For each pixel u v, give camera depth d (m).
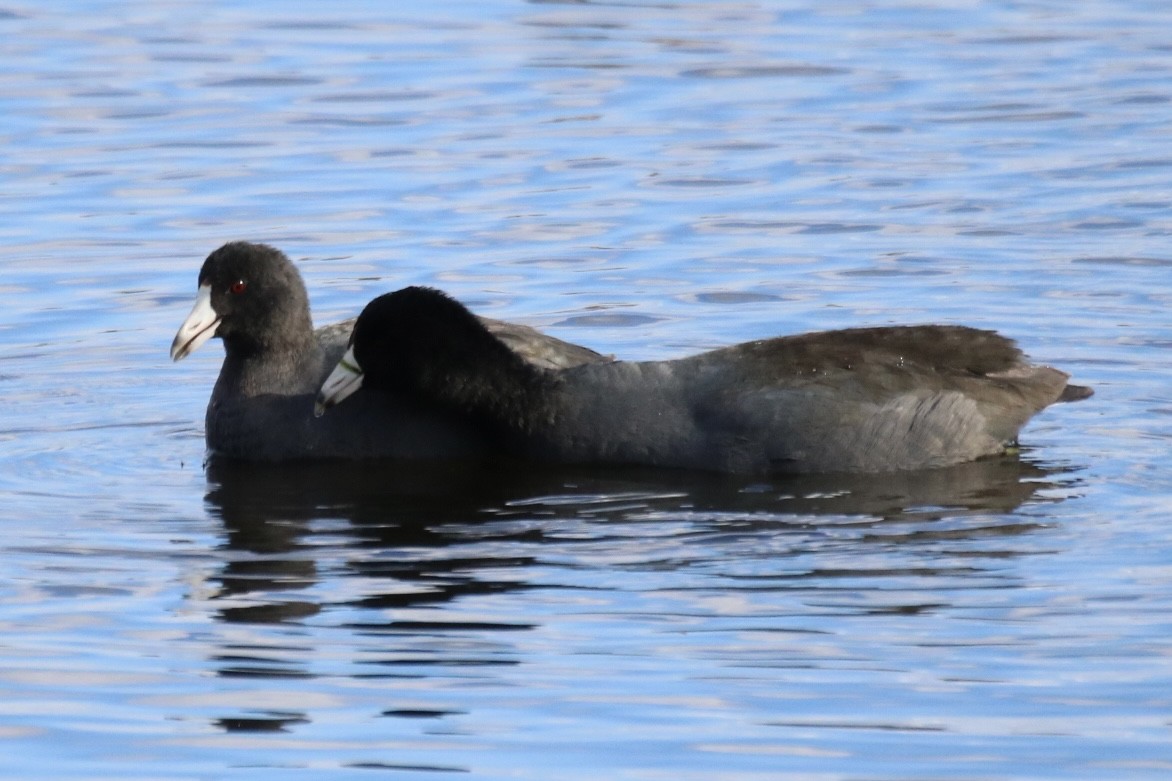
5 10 32.41
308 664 10.80
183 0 33.31
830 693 10.35
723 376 14.77
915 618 11.38
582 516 13.47
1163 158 23.62
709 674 10.59
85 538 13.06
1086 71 28.14
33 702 10.34
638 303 19.12
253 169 23.66
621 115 26.05
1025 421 14.91
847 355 14.83
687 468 14.64
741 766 9.50
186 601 11.81
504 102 26.67
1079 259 20.12
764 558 12.50
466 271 20.06
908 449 14.52
